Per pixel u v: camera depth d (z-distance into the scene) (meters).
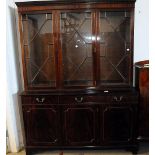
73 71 2.30
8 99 2.35
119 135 2.29
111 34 2.22
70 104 2.21
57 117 2.26
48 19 2.18
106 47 2.24
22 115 2.47
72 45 2.24
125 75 2.28
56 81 2.26
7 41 2.29
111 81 2.32
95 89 2.26
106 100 2.19
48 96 2.20
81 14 2.15
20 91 2.59
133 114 2.23
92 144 2.32
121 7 2.07
